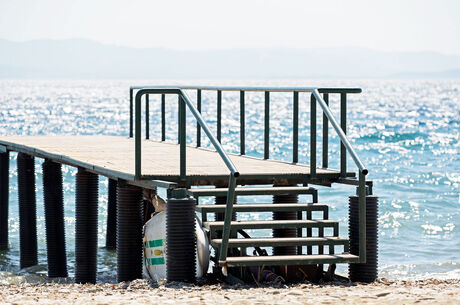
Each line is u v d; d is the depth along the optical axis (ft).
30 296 35.86
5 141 75.36
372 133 256.93
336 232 42.57
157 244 45.68
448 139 232.32
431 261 67.92
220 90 64.34
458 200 108.88
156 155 58.34
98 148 65.21
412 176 140.36
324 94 49.06
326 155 49.26
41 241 79.10
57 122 337.11
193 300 32.83
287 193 44.14
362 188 40.04
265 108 57.62
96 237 56.03
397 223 89.35
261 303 31.78
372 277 41.04
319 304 31.50
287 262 39.22
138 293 36.32
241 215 92.12
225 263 38.47
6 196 78.07
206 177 43.37
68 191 122.83
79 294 36.96
